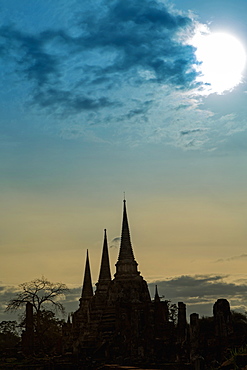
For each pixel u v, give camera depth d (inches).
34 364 2733.8
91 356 2947.8
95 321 3863.2
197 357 1761.8
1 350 3607.3
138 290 3700.8
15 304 3850.9
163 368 2015.3
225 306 2326.5
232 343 2235.5
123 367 1898.4
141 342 2810.0
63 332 4185.5
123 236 3909.9
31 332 3442.4
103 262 4384.8
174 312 3804.1
